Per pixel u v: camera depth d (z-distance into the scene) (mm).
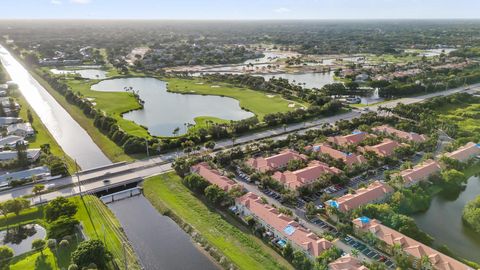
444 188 139875
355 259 96312
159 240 112562
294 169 154125
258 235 111688
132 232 116938
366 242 107938
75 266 90375
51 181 147375
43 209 126500
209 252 105750
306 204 125875
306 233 105375
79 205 129500
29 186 143625
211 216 123562
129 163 166375
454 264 93000
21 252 104812
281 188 138750
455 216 123750
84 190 140375
